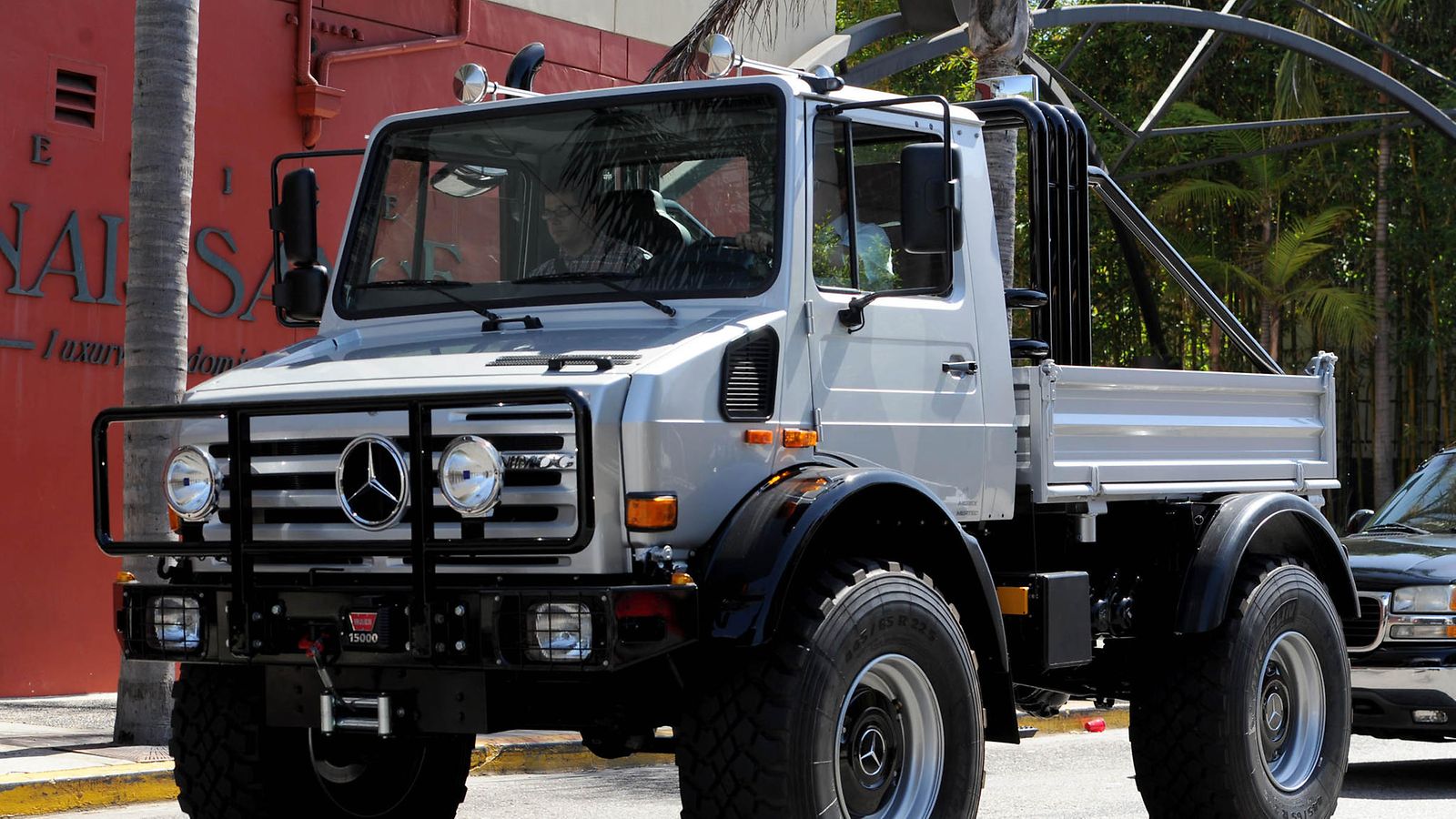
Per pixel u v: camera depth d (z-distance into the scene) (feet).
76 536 49.80
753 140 22.71
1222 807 27.53
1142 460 27.61
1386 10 93.30
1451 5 96.43
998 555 26.40
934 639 21.68
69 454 49.62
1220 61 101.81
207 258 52.26
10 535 48.42
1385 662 37.93
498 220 24.12
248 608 20.83
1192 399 29.04
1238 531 27.84
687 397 20.34
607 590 18.92
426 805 25.85
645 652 19.08
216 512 21.66
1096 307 99.76
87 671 50.14
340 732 21.06
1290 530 30.12
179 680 23.71
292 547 20.56
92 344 50.11
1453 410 96.02
